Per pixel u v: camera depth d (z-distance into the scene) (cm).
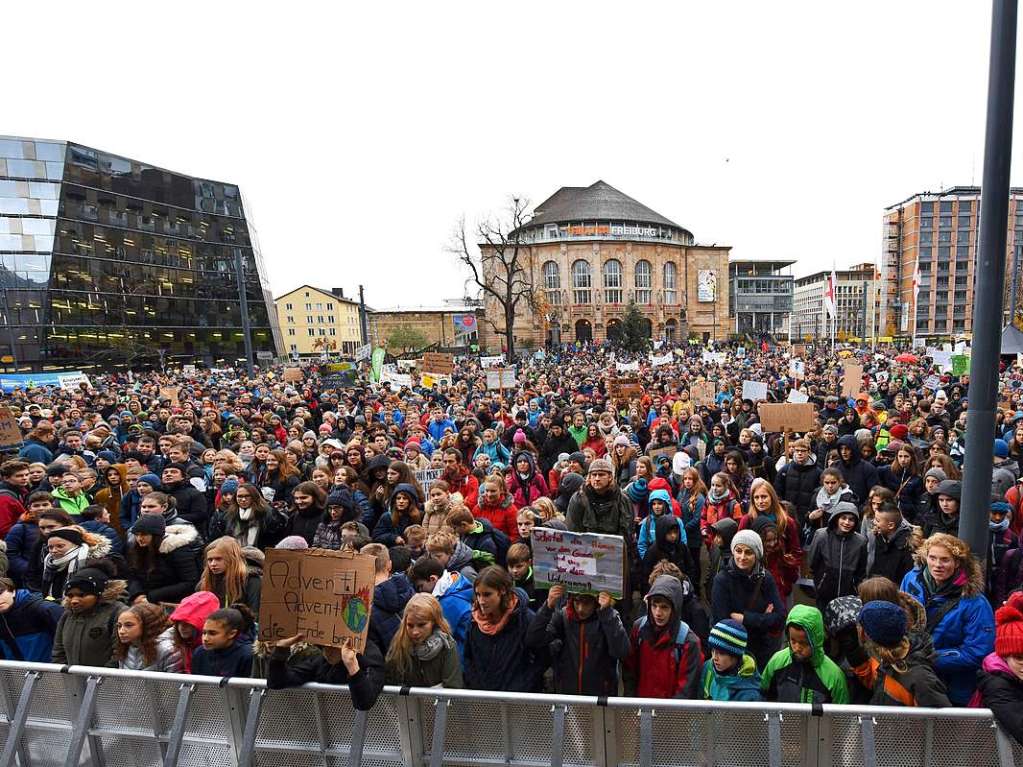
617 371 2691
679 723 273
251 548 430
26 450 826
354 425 1223
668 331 8562
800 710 264
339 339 10962
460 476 712
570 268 8056
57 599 429
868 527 480
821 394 1417
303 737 302
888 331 9519
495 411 1362
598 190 8900
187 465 731
